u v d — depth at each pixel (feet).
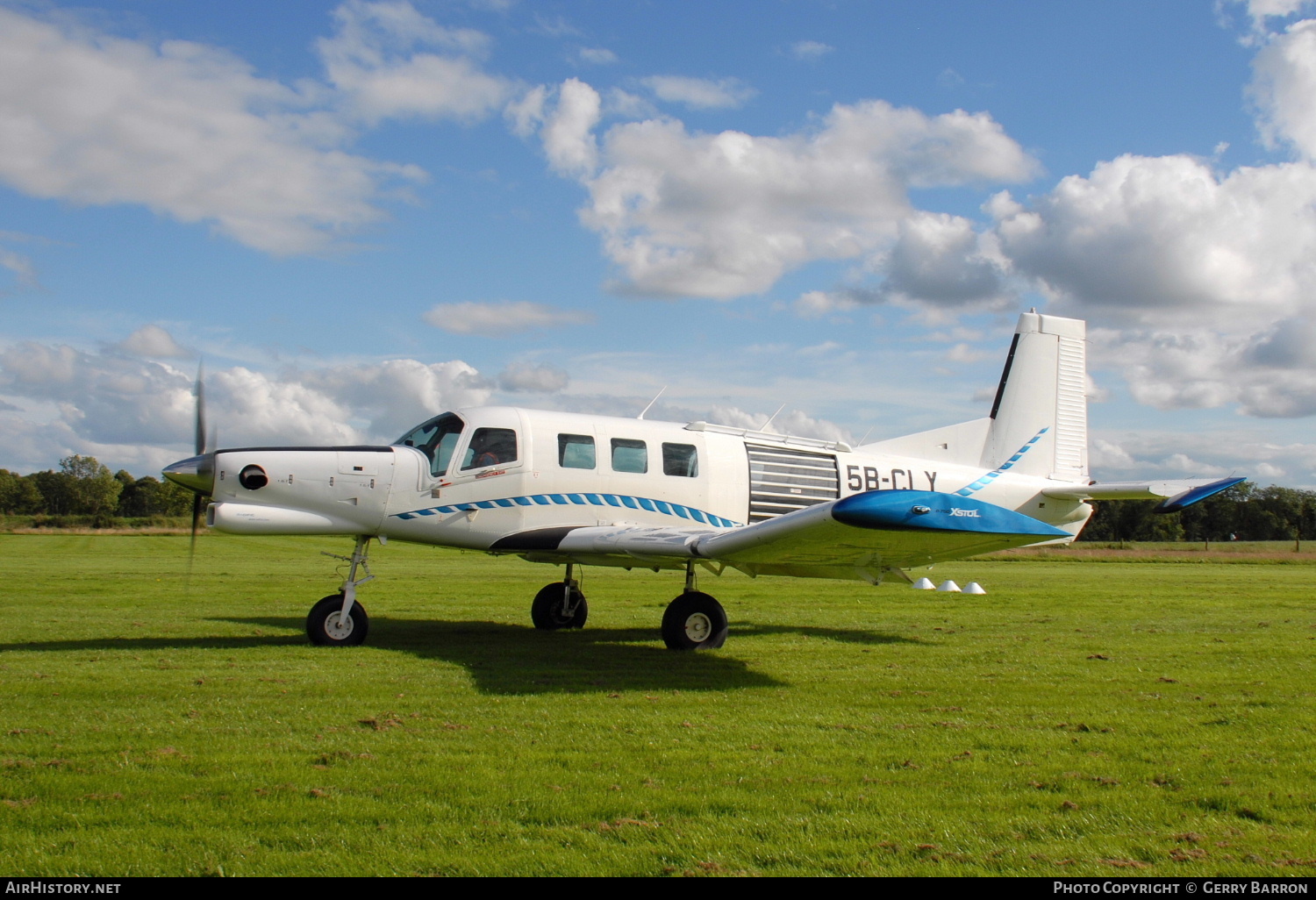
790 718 19.61
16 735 17.11
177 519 216.54
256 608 40.93
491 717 19.27
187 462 30.12
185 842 11.93
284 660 26.27
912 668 26.48
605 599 48.93
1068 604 47.34
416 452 31.86
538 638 33.24
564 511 32.94
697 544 27.86
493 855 11.65
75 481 398.62
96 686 21.91
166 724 18.15
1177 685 23.76
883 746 17.28
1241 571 89.56
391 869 11.18
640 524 34.17
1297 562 116.88
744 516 36.11
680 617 29.96
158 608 40.55
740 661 27.76
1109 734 18.33
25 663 25.21
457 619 39.14
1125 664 27.20
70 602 42.96
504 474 32.14
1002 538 24.90
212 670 24.29
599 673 25.08
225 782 14.38
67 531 177.27
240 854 11.55
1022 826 12.94
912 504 23.16
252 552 100.07
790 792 14.33
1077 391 43.78
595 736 17.74
